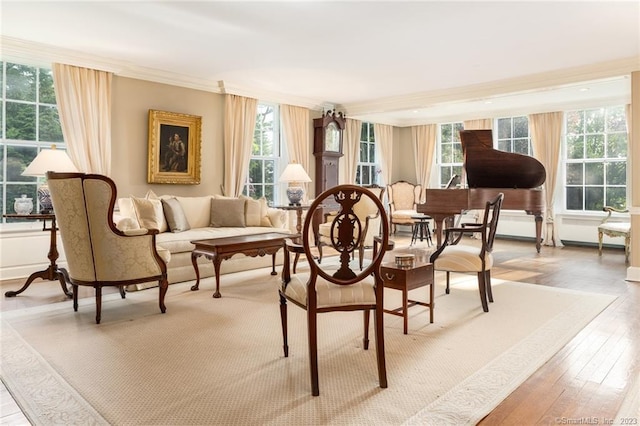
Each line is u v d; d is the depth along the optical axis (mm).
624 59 4824
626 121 6621
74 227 3045
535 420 1771
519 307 3469
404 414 1805
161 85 5598
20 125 4688
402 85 6215
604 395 1987
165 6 3512
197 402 1908
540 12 3553
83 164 4852
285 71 5484
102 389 2031
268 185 7012
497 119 8094
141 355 2451
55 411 1828
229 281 4395
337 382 2111
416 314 3273
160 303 3303
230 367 2289
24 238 4602
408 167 9359
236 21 3803
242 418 1775
